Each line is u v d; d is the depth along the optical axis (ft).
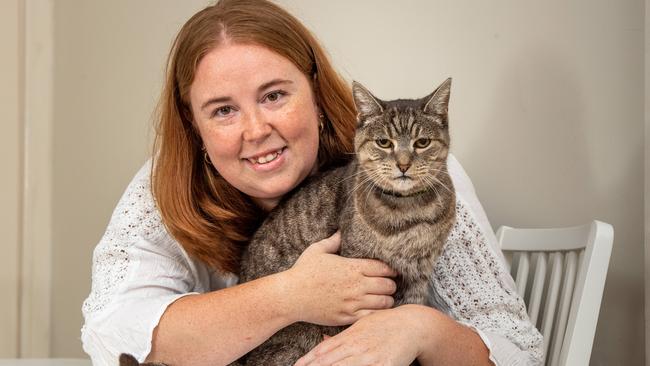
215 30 5.11
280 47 5.16
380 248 5.13
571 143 7.38
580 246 6.27
